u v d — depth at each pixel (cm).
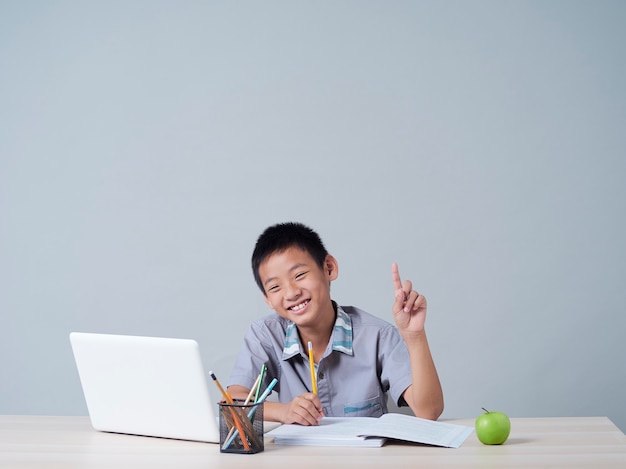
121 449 128
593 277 276
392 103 287
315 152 289
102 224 295
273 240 167
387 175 285
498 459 115
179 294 291
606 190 278
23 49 302
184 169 293
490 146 282
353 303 284
